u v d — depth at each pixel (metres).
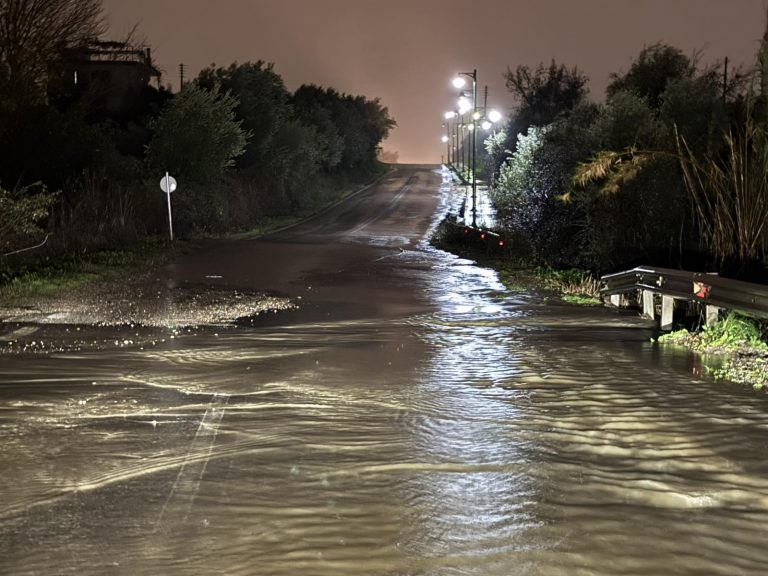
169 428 6.57
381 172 99.94
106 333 11.83
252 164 53.75
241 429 6.55
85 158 32.69
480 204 61.16
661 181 18.75
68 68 36.72
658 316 13.98
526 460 5.80
